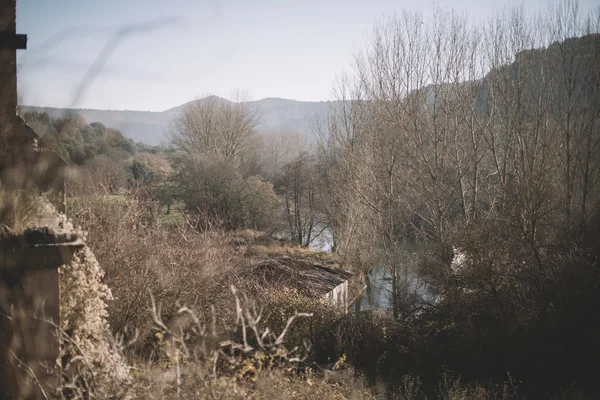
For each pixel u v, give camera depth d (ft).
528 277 60.44
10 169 11.18
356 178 114.11
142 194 44.88
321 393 22.47
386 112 105.19
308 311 52.75
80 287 20.54
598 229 61.57
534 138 82.43
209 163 128.98
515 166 81.46
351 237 114.32
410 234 115.24
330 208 136.15
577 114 80.02
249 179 139.85
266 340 40.06
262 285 59.11
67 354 18.76
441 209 92.79
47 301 15.85
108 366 17.24
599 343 50.65
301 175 151.33
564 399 43.65
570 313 52.95
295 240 148.46
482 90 100.73
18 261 14.80
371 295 110.52
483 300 62.75
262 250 117.08
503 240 64.75
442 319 65.72
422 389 46.09
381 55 104.63
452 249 69.97
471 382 47.67
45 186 16.35
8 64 7.81
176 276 41.70
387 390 43.93
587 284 53.78
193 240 50.60
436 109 101.35
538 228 64.69
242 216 132.16
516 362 52.01
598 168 72.13
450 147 99.30
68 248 15.67
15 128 10.66
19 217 14.84
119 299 36.06
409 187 103.04
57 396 15.60
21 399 14.99
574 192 74.08
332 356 49.55
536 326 53.93
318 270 81.35
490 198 88.22
